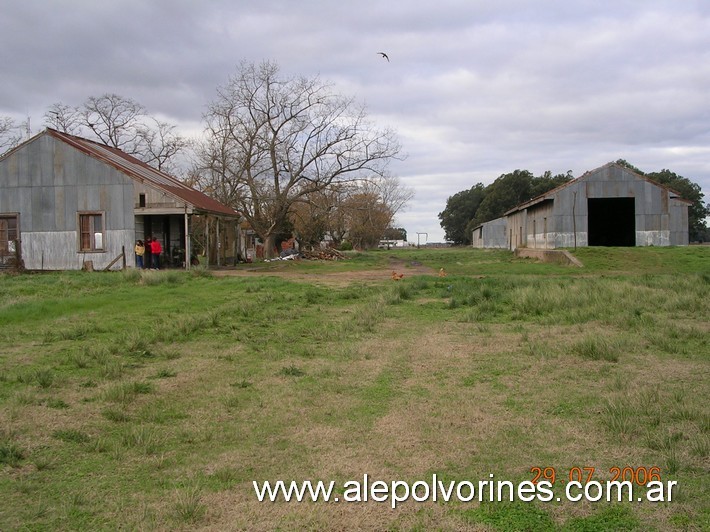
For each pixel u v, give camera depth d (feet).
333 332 40.45
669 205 123.85
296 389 26.53
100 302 52.06
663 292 56.65
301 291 64.80
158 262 99.25
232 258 126.41
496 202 341.41
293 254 157.58
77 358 30.12
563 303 51.08
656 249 112.37
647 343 35.81
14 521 14.46
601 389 26.11
